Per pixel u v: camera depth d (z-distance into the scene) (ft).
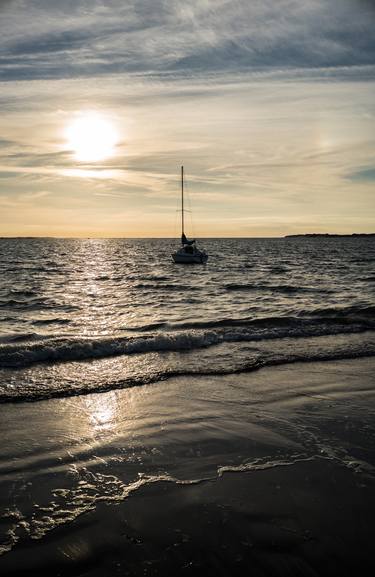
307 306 64.39
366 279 110.32
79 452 18.58
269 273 134.51
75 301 74.69
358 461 17.87
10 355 32.09
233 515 14.28
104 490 15.76
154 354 34.76
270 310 61.16
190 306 67.36
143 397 25.25
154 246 448.24
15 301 74.90
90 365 31.42
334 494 15.47
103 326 50.75
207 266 167.63
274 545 12.82
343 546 12.78
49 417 22.16
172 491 15.70
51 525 13.71
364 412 23.08
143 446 19.20
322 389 26.68
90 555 12.43
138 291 89.61
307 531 13.44
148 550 12.66
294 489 15.78
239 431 20.71
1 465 17.25
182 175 164.45
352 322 46.88
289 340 39.63
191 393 25.96
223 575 11.68
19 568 11.86
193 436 20.20
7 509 14.47
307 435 20.26
